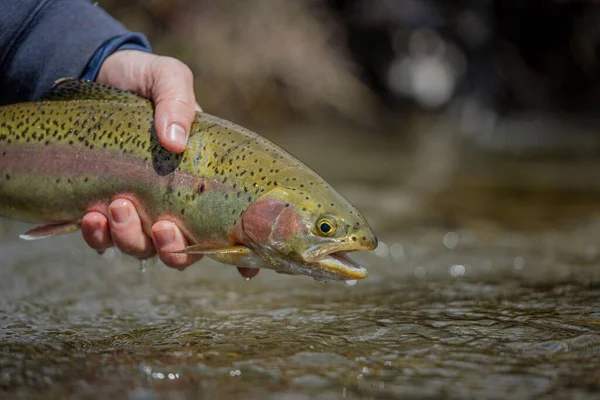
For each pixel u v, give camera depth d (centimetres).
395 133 280
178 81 88
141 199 84
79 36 94
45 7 95
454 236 117
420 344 77
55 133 87
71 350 77
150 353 76
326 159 206
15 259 106
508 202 144
